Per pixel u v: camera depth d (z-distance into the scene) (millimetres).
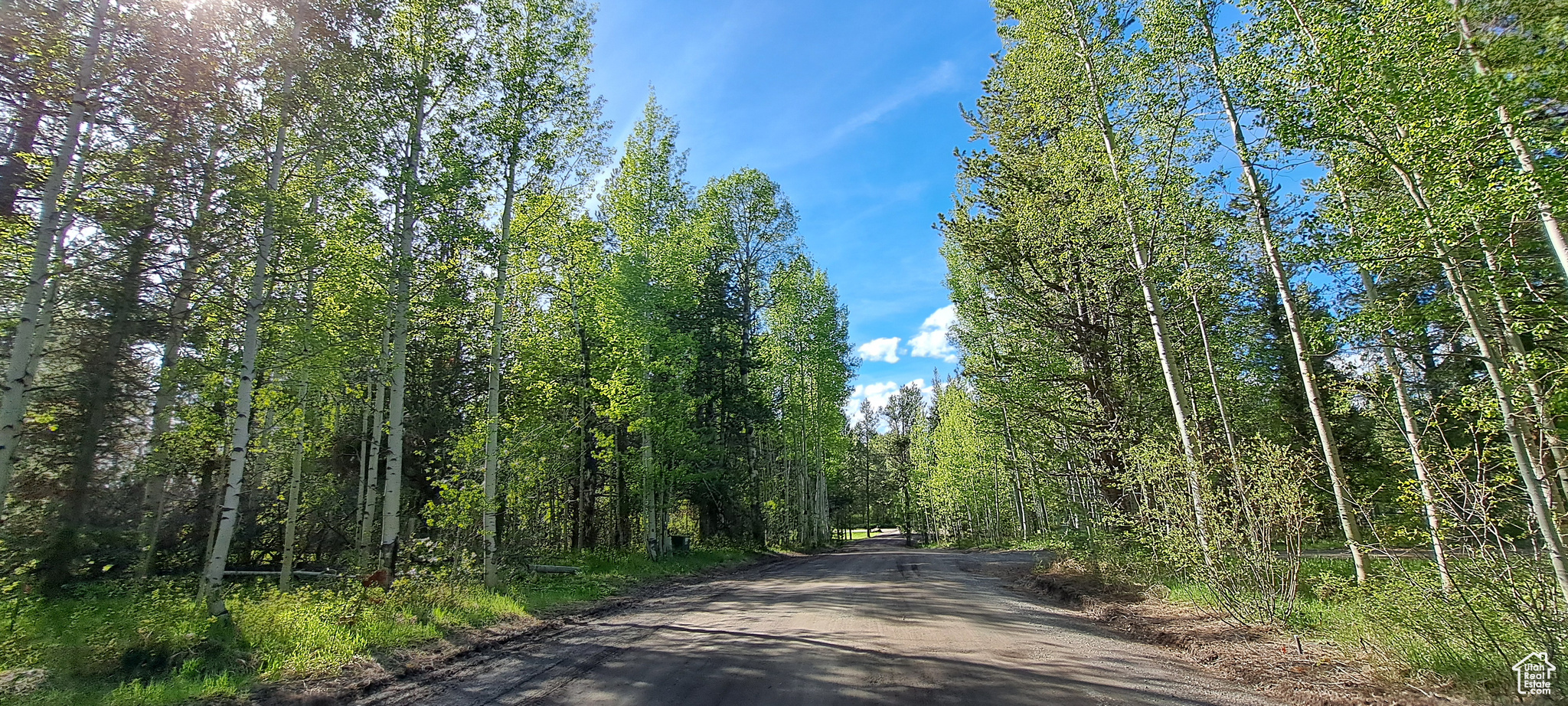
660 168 21547
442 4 12727
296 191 10469
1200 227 12461
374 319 12062
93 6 8555
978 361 19781
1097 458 15828
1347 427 18844
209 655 7133
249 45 9539
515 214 14766
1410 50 6914
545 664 7234
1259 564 8547
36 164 9016
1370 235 8148
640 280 19562
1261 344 20297
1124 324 16297
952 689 5852
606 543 27109
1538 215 6727
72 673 6480
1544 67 6242
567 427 19516
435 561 11875
